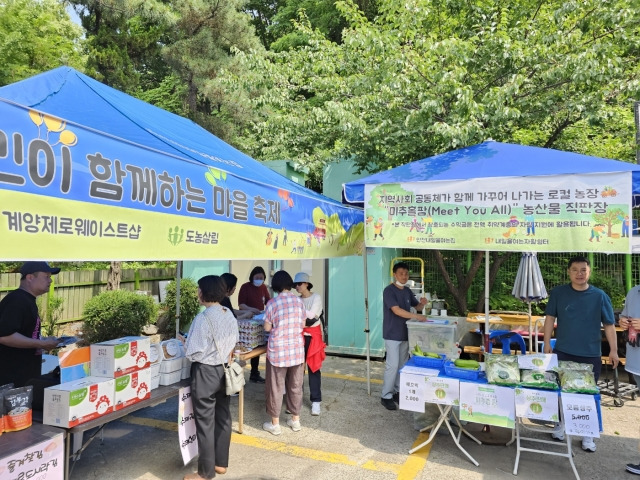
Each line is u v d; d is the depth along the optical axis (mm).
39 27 12727
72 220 1981
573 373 3496
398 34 6766
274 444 4246
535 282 5062
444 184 3770
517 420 3717
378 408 5250
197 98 15477
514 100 6656
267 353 4551
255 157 12867
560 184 3389
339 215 4996
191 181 2686
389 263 8133
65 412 2711
